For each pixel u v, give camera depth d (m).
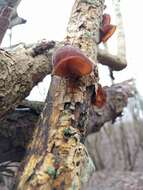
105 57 0.42
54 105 0.27
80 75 0.26
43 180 0.24
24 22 0.38
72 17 0.33
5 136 0.35
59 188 0.24
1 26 0.30
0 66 0.28
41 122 0.28
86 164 0.26
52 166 0.24
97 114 0.40
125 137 1.24
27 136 0.36
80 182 0.25
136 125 1.27
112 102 0.42
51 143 0.25
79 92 0.27
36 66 0.31
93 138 1.24
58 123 0.26
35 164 0.25
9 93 0.29
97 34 0.32
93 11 0.33
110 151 1.27
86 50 0.30
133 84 0.46
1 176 0.43
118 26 0.46
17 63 0.29
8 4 0.34
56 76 0.28
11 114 0.35
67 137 0.25
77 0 0.33
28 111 0.36
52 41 0.32
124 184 0.96
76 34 0.31
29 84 0.31
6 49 0.31
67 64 0.25
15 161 0.37
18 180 0.25
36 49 0.31
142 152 1.35
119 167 1.23
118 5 0.47
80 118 0.27
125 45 0.45
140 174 1.06
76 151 0.25
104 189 0.93
